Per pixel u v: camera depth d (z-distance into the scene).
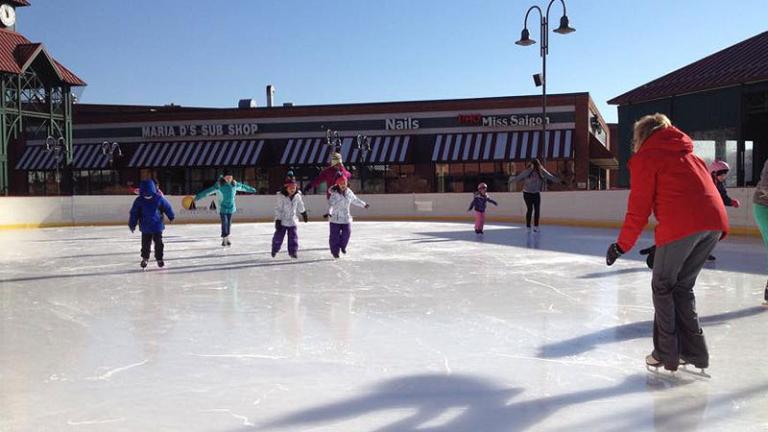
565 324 5.81
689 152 3.95
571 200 21.08
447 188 39.41
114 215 24.48
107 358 4.77
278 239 11.42
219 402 3.75
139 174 42.44
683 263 3.98
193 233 18.78
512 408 3.61
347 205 11.38
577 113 37.62
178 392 3.94
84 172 43.00
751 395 3.80
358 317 6.21
